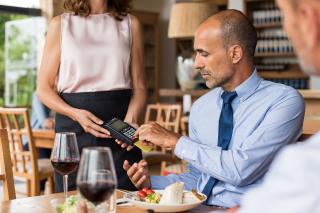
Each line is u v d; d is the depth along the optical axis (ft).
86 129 6.81
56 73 7.24
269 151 5.41
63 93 7.15
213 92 6.32
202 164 5.38
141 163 5.80
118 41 7.18
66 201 4.66
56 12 21.58
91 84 7.07
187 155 5.42
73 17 7.16
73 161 4.89
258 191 2.36
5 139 5.96
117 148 7.07
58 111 7.06
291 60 25.04
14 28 22.90
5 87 23.12
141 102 7.39
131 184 7.15
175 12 15.58
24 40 22.89
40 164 12.44
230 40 5.64
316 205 2.15
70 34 7.04
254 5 25.29
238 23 5.63
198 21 15.19
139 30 7.48
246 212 2.36
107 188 3.73
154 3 27.73
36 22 22.43
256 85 5.82
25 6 21.71
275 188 2.26
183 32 15.34
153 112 26.84
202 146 5.41
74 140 4.95
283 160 2.28
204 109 6.27
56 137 4.95
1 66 23.08
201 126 6.23
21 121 19.85
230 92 5.93
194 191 5.14
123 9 7.45
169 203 4.84
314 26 2.30
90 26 7.13
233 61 5.70
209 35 5.71
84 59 7.00
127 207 4.95
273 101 5.67
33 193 11.79
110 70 7.11
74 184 6.86
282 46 24.72
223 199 5.65
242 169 5.27
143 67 7.57
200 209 4.99
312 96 12.17
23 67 23.16
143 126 5.72
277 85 5.80
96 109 7.05
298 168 2.20
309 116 12.58
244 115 5.76
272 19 24.61
